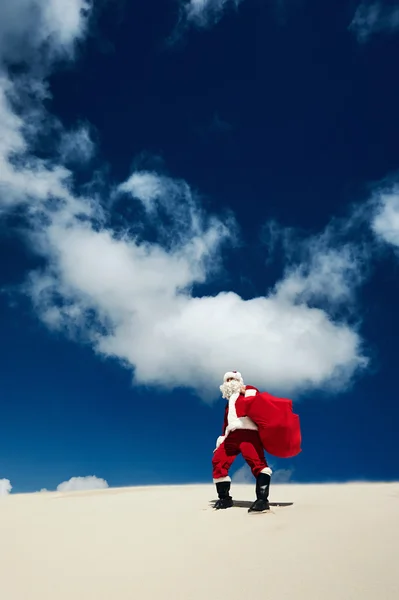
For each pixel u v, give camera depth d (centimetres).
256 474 616
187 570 407
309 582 365
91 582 396
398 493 712
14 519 642
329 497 696
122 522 586
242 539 481
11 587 395
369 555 406
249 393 662
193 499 750
